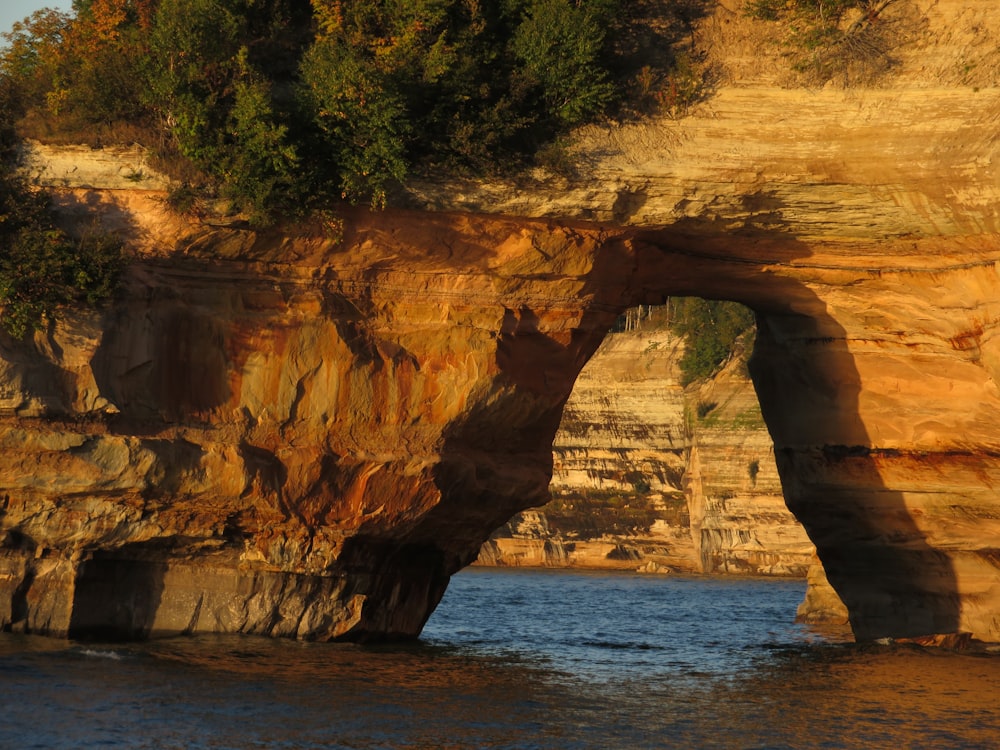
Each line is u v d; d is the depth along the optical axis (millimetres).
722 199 97188
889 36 96625
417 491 100625
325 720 71812
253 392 97562
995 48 93562
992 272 98375
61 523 92562
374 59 95500
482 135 94562
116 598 96375
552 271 101812
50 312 91000
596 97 96688
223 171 91000
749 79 97938
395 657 98250
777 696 85875
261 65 100250
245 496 95500
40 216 92625
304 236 96562
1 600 93375
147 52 94750
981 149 91375
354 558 101750
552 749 67438
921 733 73812
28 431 89375
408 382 101062
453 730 70812
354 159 92688
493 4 101438
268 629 99750
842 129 94938
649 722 75562
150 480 92125
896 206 96688
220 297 97562
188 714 71562
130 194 94500
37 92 98875
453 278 101438
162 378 95188
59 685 77000
